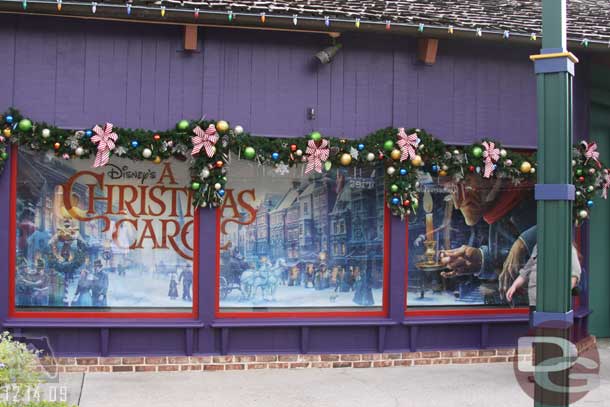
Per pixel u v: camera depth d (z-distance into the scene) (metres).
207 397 7.05
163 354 8.12
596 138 10.45
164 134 7.88
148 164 8.20
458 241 8.85
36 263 8.01
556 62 5.18
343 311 8.53
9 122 7.66
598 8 10.62
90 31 7.92
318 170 8.12
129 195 8.18
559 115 5.17
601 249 10.62
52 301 8.04
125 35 7.98
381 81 8.48
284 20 7.71
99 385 7.43
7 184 7.82
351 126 8.40
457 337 8.75
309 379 7.83
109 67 7.95
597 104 10.39
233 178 8.34
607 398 7.16
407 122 8.54
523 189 9.04
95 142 7.77
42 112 7.84
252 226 8.38
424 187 8.77
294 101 8.27
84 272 8.10
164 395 7.10
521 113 8.85
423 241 8.75
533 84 8.90
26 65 7.81
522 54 8.87
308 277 8.48
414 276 8.72
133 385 7.46
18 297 7.97
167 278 8.23
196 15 7.54
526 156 8.69
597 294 10.62
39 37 7.84
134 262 8.19
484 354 8.77
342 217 8.55
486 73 8.75
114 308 8.14
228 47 8.16
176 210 8.25
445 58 8.64
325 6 8.25
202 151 7.94
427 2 9.38
